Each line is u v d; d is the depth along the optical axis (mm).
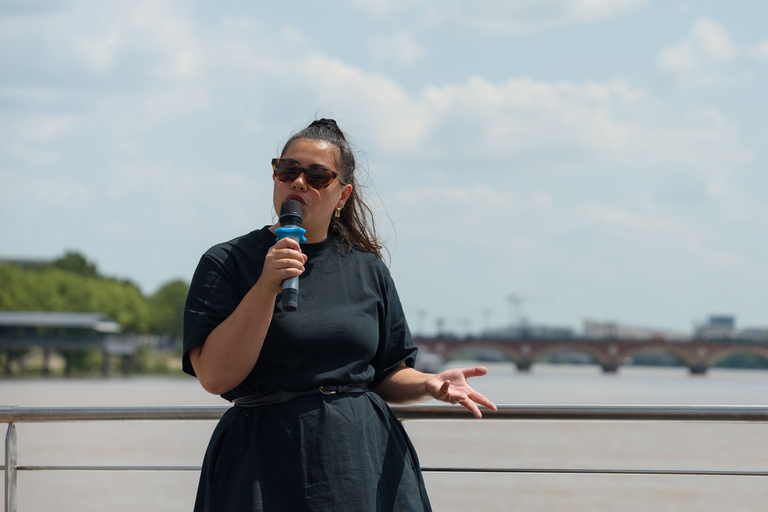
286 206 3410
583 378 139125
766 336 156375
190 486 20578
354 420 3385
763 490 20641
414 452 3641
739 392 95000
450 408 4012
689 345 140750
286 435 3314
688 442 35812
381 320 3729
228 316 3410
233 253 3521
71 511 17141
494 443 34406
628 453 31781
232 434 3393
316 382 3389
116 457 29891
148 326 169000
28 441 35344
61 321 135500
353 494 3271
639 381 130375
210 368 3289
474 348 137750
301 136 3648
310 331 3408
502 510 18078
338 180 3592
